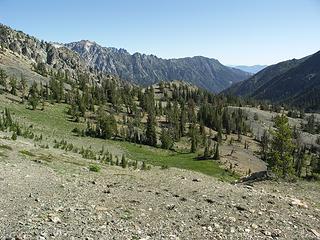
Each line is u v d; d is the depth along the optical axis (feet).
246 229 72.43
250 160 628.28
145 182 127.03
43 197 86.12
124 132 651.25
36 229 60.49
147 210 82.58
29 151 222.28
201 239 64.64
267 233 71.31
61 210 74.84
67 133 584.40
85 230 62.49
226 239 65.72
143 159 518.78
